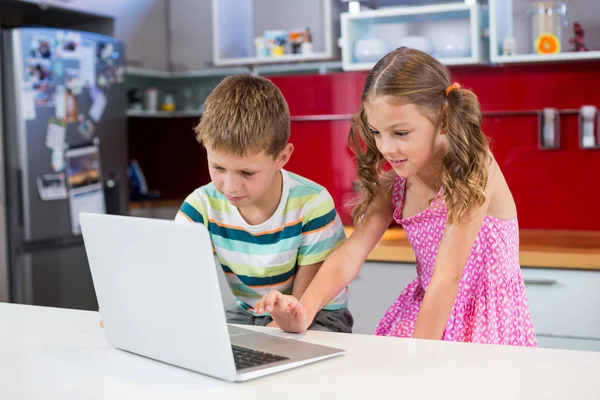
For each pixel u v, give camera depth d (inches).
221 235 62.4
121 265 44.4
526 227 138.8
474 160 55.6
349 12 149.1
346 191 149.9
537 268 109.7
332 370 40.6
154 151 187.3
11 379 40.4
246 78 55.9
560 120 134.7
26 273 129.0
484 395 35.7
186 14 166.4
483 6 134.3
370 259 118.8
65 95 134.5
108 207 143.9
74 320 55.4
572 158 134.8
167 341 42.5
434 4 145.4
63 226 134.6
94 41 140.5
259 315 61.7
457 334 64.1
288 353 43.1
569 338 108.3
